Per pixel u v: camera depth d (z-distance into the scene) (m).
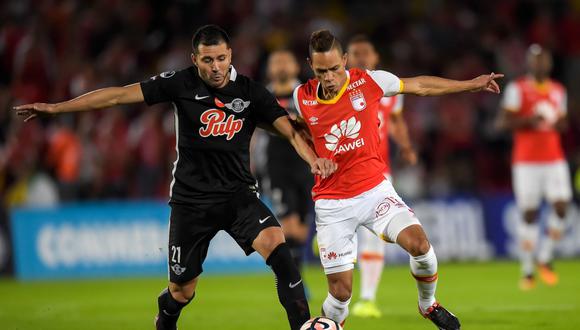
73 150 58.03
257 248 23.47
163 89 23.80
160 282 50.31
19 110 22.72
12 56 65.38
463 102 66.94
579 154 64.00
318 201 24.97
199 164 23.97
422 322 30.66
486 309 33.91
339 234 24.56
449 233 60.31
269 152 38.72
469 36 75.69
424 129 65.56
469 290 42.00
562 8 78.69
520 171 44.97
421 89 24.73
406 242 23.50
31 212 54.38
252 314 34.12
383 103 32.56
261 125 24.45
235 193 24.05
